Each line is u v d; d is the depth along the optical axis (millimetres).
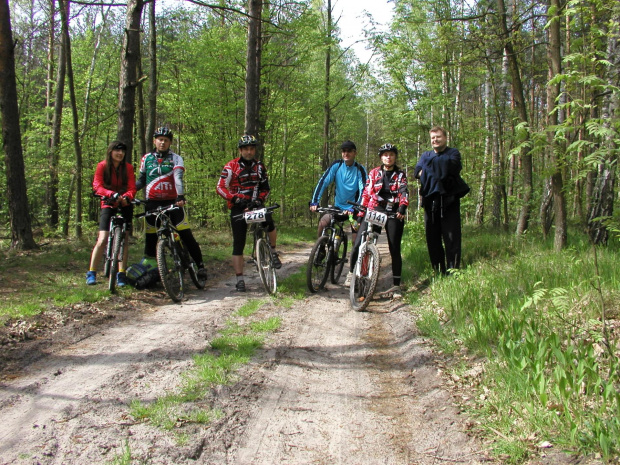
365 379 3438
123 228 5867
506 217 11438
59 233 12992
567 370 2729
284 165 18422
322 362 3760
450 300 4508
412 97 11594
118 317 4840
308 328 4645
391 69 11453
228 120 14680
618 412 2236
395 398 3123
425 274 6383
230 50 13750
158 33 15578
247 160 6148
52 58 18438
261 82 14539
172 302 5648
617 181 6574
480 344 3473
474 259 6586
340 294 6277
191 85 14828
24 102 18266
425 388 3199
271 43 13969
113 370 3396
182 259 6039
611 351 2729
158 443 2430
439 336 3975
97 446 2385
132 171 5996
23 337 3986
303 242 14578
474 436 2486
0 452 2318
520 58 9867
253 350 3896
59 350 3814
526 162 9094
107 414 2729
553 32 4547
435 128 5770
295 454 2424
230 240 12094
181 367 3467
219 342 3986
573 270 4594
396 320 4883
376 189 5887
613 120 2816
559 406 2496
